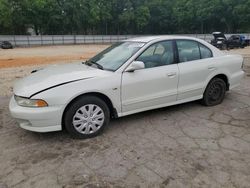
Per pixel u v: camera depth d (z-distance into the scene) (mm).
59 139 3867
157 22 68750
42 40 45844
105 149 3555
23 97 3561
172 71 4457
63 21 56000
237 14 53469
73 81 3711
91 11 57406
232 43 27516
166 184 2805
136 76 4113
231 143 3686
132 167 3121
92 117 3854
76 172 3033
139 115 4770
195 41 4922
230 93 6211
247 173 2975
